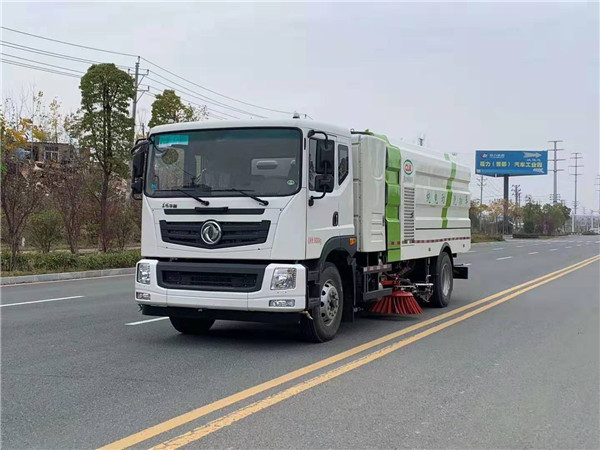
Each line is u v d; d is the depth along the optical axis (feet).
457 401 18.74
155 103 96.63
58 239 70.64
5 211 58.13
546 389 20.21
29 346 26.16
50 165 66.85
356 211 29.48
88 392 19.24
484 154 279.28
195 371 21.95
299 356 24.49
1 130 59.98
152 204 26.40
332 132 27.07
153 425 16.24
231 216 24.89
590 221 551.18
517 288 51.88
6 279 53.01
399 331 30.63
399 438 15.55
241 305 24.39
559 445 15.29
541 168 275.59
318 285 25.84
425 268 38.91
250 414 17.19
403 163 34.19
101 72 71.77
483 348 26.61
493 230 256.73
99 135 71.67
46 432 15.72
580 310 38.65
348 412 17.51
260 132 25.32
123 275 62.54
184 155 26.21
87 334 29.04
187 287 25.32
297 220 24.43
